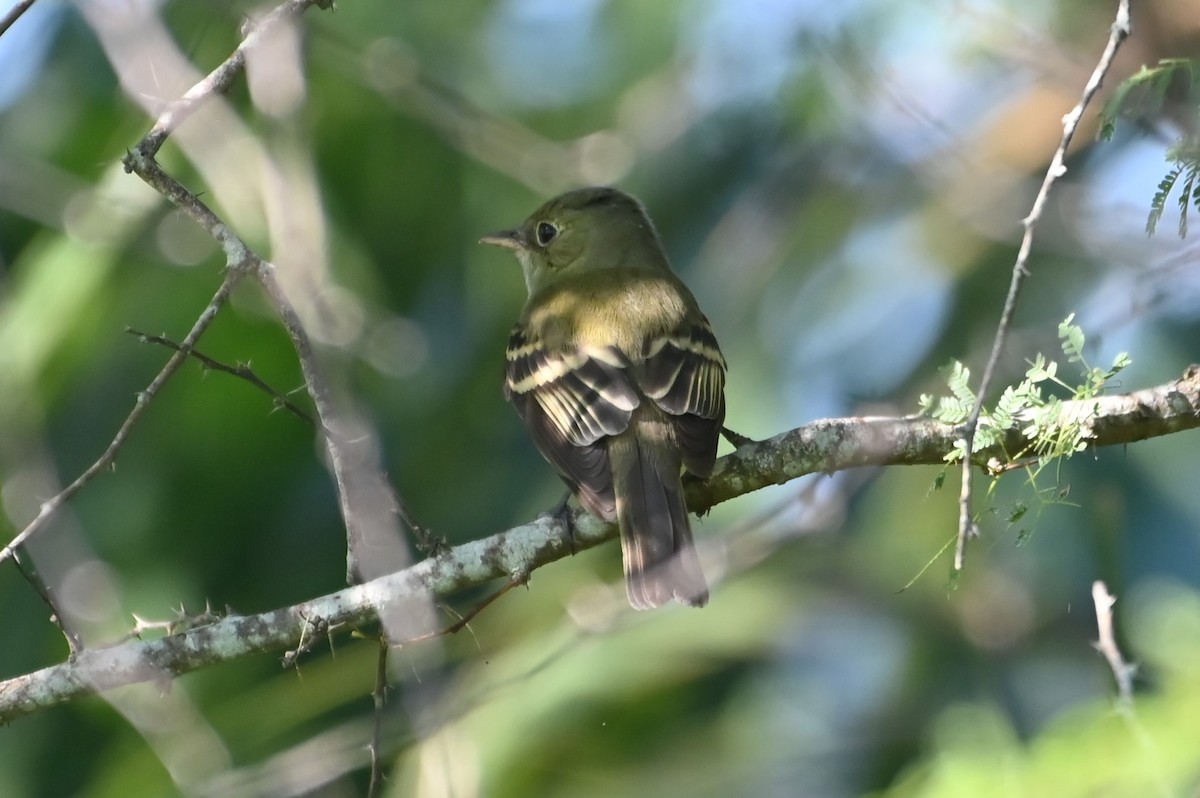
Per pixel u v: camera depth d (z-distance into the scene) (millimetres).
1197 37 10367
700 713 11656
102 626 9953
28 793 11773
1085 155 11828
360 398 9125
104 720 11961
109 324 11719
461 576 7340
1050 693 11109
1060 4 12156
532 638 11523
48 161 12430
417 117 12484
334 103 12602
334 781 9703
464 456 12570
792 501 10000
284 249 9109
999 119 12305
